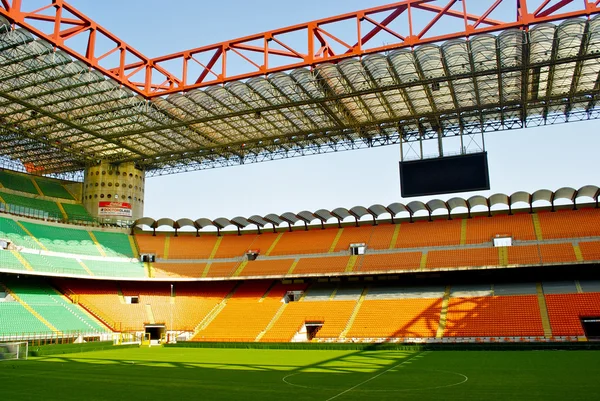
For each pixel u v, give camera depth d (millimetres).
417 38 41688
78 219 68562
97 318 56844
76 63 41844
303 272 60844
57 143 58500
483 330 46250
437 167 48875
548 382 24016
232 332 56438
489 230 60719
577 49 40250
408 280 61219
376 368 31156
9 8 37438
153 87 50594
